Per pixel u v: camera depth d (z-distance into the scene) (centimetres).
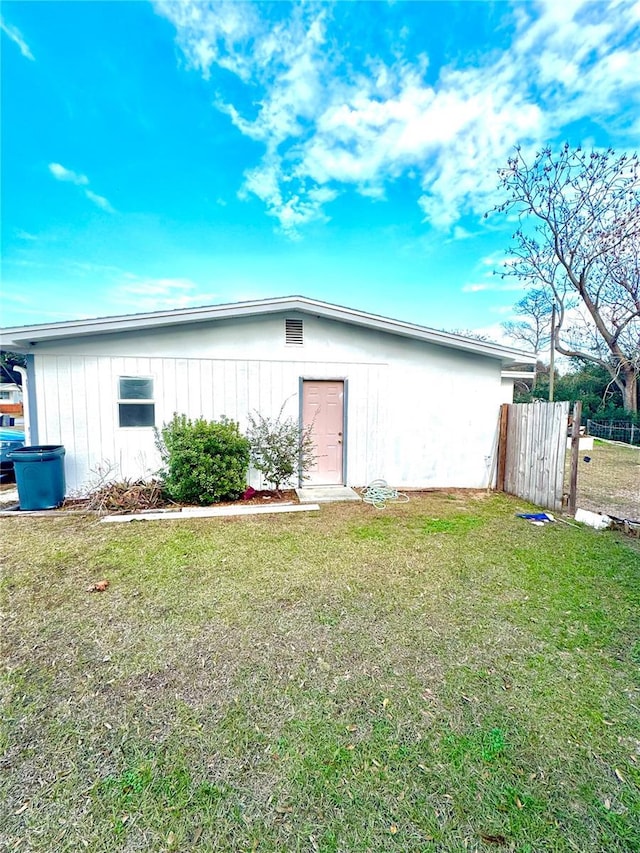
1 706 210
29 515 570
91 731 195
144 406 679
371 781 169
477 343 739
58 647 262
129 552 429
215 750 184
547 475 626
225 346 699
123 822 152
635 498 709
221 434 634
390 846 145
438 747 186
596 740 191
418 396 773
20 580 361
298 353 727
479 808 158
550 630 284
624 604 322
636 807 159
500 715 206
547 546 454
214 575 373
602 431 1912
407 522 546
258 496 690
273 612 307
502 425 767
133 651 258
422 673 238
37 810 157
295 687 226
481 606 318
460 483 793
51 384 646
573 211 1345
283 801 161
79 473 661
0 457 750
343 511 600
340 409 754
